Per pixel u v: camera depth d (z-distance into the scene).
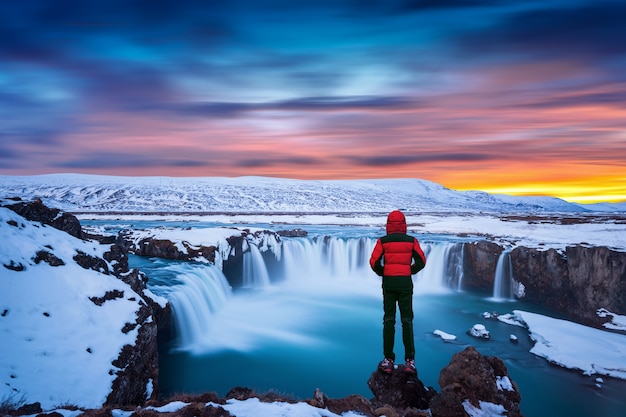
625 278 22.36
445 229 49.06
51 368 7.18
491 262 28.16
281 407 4.54
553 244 27.58
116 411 4.27
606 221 52.75
